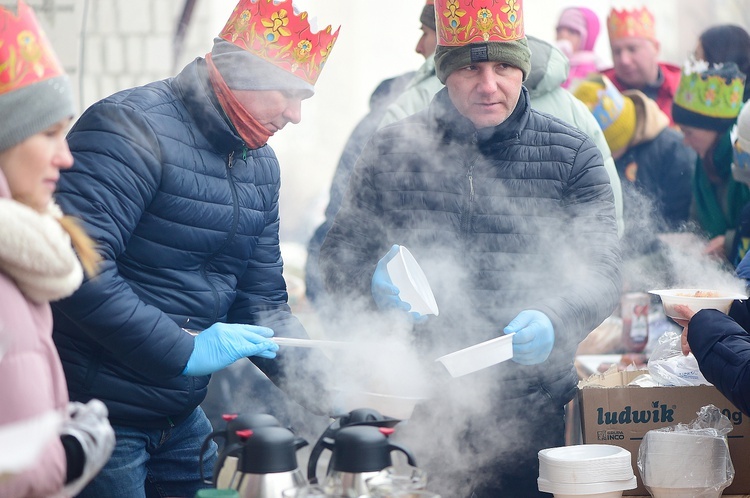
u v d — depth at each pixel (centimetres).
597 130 766
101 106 456
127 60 994
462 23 509
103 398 475
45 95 350
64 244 317
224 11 1032
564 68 750
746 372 435
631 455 505
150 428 497
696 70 884
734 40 872
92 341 470
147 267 475
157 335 446
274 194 539
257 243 537
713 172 887
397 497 342
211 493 345
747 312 485
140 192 452
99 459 315
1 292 301
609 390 507
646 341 831
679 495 469
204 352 452
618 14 997
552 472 452
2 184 317
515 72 520
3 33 340
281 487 356
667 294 512
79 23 941
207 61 474
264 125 478
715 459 471
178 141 466
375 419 393
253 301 541
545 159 538
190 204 472
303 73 473
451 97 533
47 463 295
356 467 356
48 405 308
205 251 490
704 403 505
